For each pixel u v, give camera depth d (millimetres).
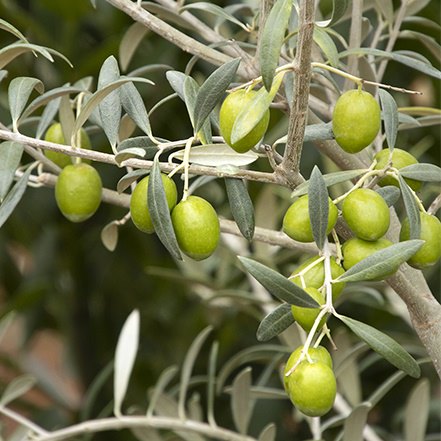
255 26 981
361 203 803
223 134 790
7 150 910
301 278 804
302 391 778
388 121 832
